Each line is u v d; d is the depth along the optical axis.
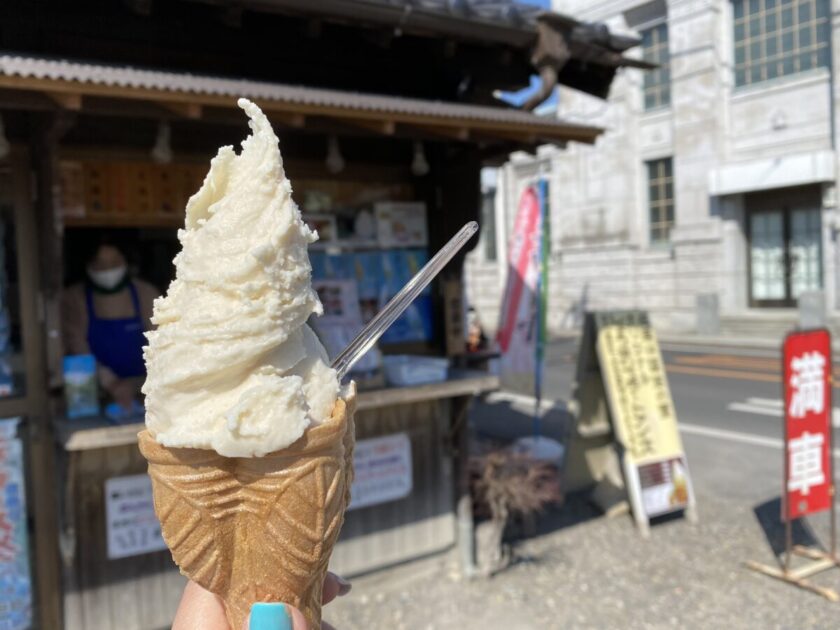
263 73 4.26
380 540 4.26
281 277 1.35
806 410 4.39
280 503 1.31
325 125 3.61
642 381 5.34
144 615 3.61
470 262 22.69
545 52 4.32
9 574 3.42
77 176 3.68
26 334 3.50
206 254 1.37
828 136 14.92
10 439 3.40
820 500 4.44
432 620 3.90
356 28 4.49
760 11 15.92
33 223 3.50
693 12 16.66
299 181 4.39
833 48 14.63
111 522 3.49
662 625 3.82
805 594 4.14
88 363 3.51
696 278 17.38
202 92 2.98
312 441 1.30
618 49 4.68
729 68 16.56
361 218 4.62
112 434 3.10
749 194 16.95
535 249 6.71
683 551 4.75
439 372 4.21
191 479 1.32
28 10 3.57
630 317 5.44
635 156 18.52
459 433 4.45
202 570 1.39
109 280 3.84
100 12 3.74
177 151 3.97
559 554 4.71
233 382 1.33
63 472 3.42
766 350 14.31
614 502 5.41
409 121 3.59
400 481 4.29
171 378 1.31
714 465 6.66
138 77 3.02
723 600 4.08
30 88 2.67
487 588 4.26
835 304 15.09
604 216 19.14
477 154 4.54
